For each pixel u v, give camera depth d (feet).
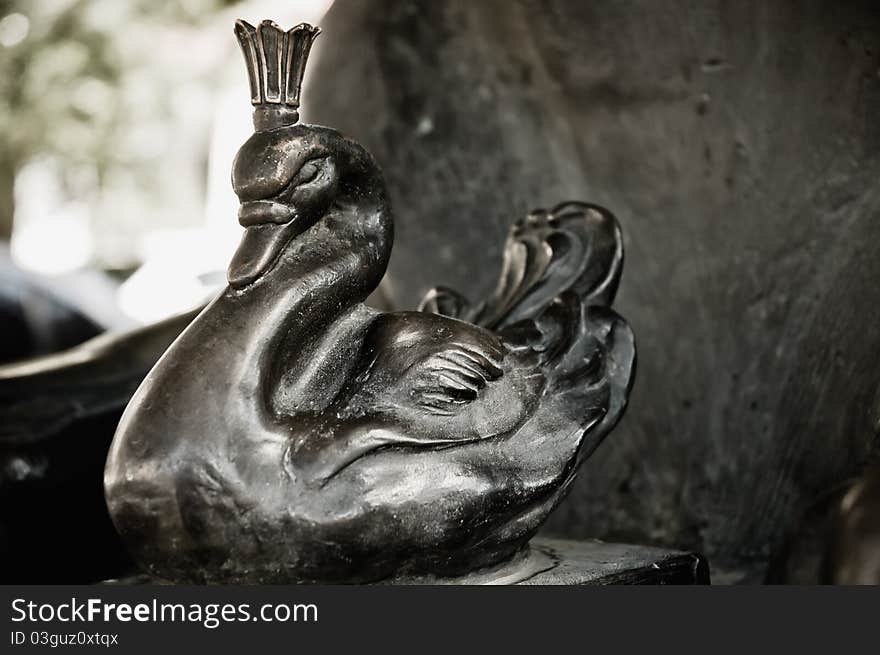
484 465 3.85
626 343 4.43
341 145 3.88
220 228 8.20
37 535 5.37
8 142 15.34
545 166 6.09
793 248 5.17
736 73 5.28
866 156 4.90
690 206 5.55
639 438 5.79
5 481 5.26
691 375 5.58
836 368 4.99
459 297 4.99
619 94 5.70
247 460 3.61
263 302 3.75
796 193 5.15
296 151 3.72
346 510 3.64
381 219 4.06
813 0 4.97
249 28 3.82
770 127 5.21
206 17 15.30
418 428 3.78
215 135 8.39
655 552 4.58
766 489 5.29
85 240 16.14
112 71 15.35
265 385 3.68
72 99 15.30
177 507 3.60
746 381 5.37
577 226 4.75
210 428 3.61
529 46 5.96
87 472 5.47
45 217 16.66
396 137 6.44
